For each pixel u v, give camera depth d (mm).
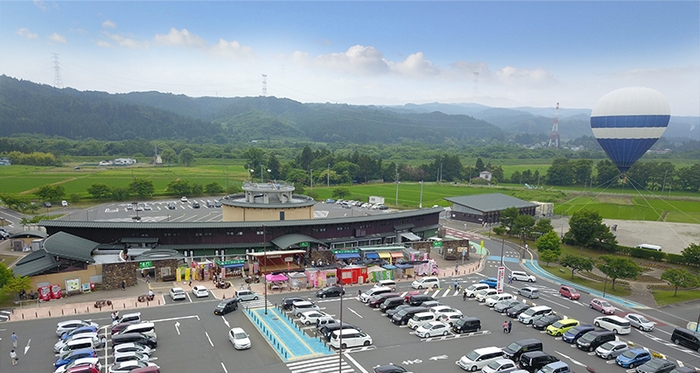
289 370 47562
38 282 68812
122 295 70750
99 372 45438
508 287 82875
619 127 140000
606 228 112562
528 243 123562
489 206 153500
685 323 67062
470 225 148500
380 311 67438
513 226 125625
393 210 171875
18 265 73688
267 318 62531
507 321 63375
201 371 46969
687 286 77625
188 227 88188
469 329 60156
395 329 60375
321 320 59188
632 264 80250
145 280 78938
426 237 120125
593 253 113188
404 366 49500
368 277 83000
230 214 101125
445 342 56531
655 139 138500
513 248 117812
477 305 71500
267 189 102625
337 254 91562
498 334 59719
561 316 67375
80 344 49625
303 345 53969
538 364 48938
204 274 80500
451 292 78312
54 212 148875
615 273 80562
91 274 73125
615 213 170375
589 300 76500
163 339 54844
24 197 147625
